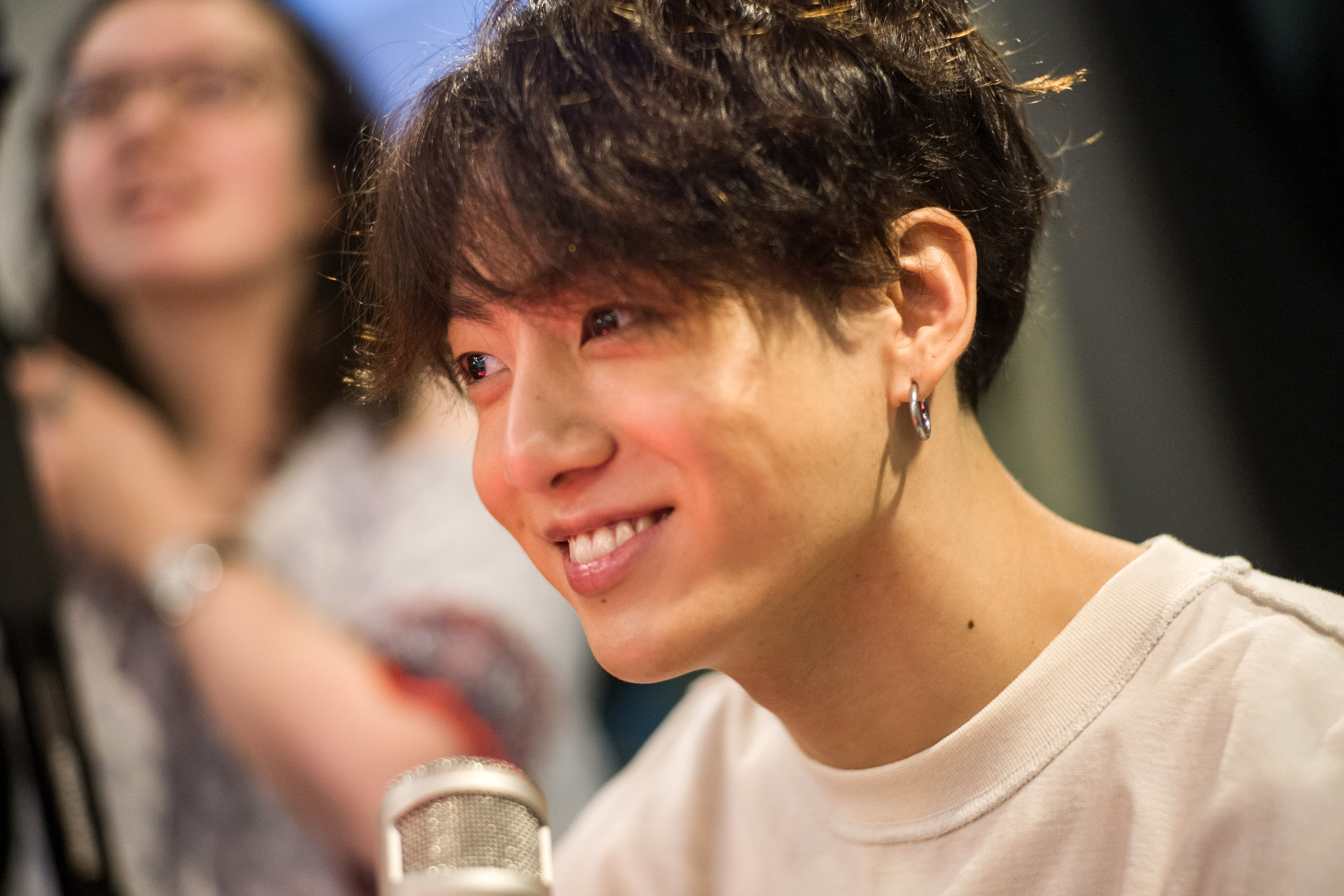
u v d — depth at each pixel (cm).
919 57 103
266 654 181
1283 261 189
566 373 98
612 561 99
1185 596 104
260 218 207
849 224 98
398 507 191
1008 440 198
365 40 220
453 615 178
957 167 103
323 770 175
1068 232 123
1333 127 186
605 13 99
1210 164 189
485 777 95
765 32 99
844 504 99
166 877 188
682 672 100
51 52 219
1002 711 104
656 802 119
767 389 97
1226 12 191
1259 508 186
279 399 204
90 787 134
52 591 134
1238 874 99
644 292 97
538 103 97
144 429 203
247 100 209
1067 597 106
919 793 106
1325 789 98
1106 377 192
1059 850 103
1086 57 189
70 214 212
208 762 189
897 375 100
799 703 105
